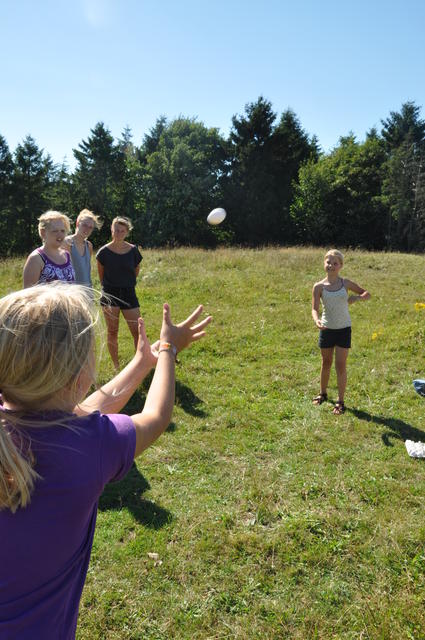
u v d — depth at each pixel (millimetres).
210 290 10641
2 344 977
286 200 45719
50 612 1033
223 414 5184
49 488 964
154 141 49406
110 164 45938
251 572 2949
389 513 3475
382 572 2926
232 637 2529
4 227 44938
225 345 7418
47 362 978
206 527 3340
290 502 3652
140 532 3287
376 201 43156
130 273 6316
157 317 8883
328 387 5949
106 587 2816
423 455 4289
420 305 8945
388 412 5246
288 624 2602
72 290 1125
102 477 1035
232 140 46000
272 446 4531
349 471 4070
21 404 1029
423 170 42781
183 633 2549
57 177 48344
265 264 13133
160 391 1303
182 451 4395
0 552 969
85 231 5617
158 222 43969
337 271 5168
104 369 6230
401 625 2555
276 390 5895
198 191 43719
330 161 44281
